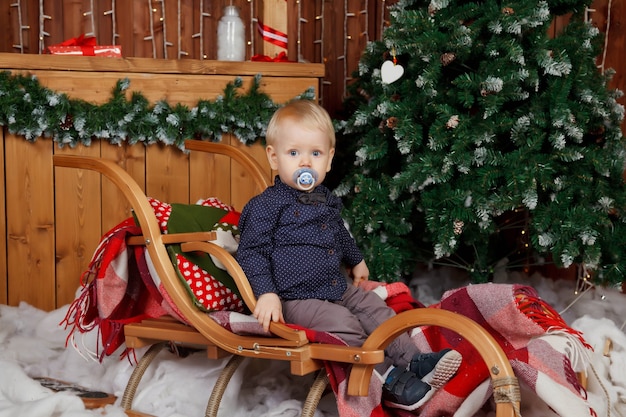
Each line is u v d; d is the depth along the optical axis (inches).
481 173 99.5
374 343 65.2
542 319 69.2
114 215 110.8
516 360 65.9
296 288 76.9
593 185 105.3
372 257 106.6
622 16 132.3
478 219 101.8
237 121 112.2
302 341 67.2
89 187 109.3
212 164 114.7
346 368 68.2
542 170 99.0
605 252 105.3
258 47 142.3
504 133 106.1
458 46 99.0
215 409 71.2
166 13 136.5
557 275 131.6
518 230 130.2
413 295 120.0
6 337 98.9
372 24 146.3
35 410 69.5
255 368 85.5
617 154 107.8
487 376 65.0
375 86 111.7
